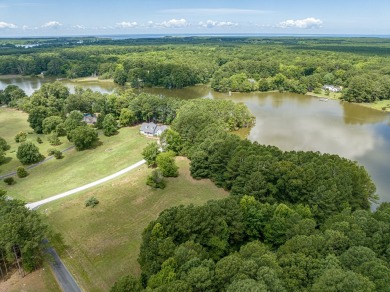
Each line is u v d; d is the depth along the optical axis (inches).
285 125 5270.7
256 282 1444.4
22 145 4013.3
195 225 2094.0
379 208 2336.4
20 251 2132.1
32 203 3073.3
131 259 2288.4
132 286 1668.3
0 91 7007.9
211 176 3435.0
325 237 1823.3
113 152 4315.9
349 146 4387.3
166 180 3474.4
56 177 3651.6
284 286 1513.3
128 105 5698.8
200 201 3068.4
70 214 2876.5
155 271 1820.9
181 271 1660.9
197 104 5157.5
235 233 2258.9
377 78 7111.2
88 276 2145.7
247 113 5162.4
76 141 4345.5
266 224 2292.1
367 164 3833.7
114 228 2667.3
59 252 2380.7
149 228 2113.7
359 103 6683.1
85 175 3673.7
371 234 1892.2
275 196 2832.2
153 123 5246.1
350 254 1646.2
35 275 2156.7
